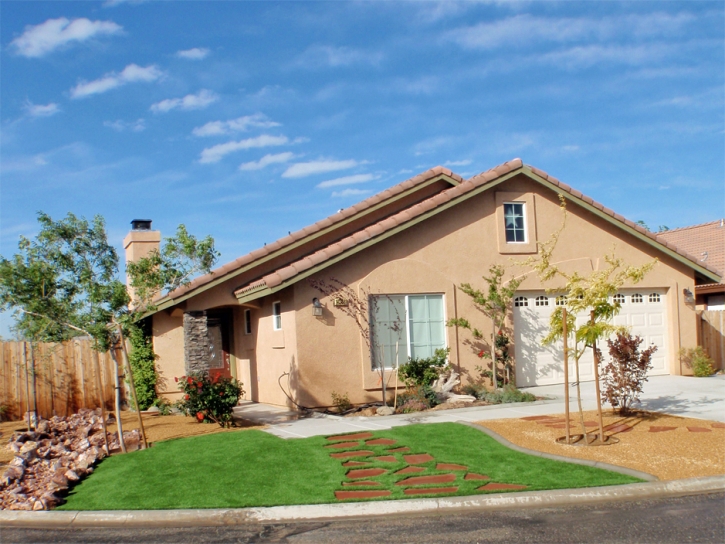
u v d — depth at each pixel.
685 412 13.16
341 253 15.35
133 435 12.71
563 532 7.10
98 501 8.71
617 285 10.80
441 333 16.67
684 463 9.44
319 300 15.33
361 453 10.44
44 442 13.09
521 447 10.55
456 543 6.89
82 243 11.56
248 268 17.20
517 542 6.84
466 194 16.94
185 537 7.48
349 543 7.03
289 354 15.48
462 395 15.52
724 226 31.05
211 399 13.46
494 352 16.42
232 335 20.47
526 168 17.70
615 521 7.41
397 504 8.10
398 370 15.61
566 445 10.66
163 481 9.34
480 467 9.51
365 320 15.73
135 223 19.78
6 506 8.84
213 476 9.43
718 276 19.81
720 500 8.09
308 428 12.76
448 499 8.17
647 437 11.04
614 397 13.09
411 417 13.61
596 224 18.75
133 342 17.22
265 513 8.00
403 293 16.28
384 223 15.99
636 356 13.15
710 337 20.94
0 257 11.28
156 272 12.20
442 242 16.89
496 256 17.48
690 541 6.66
